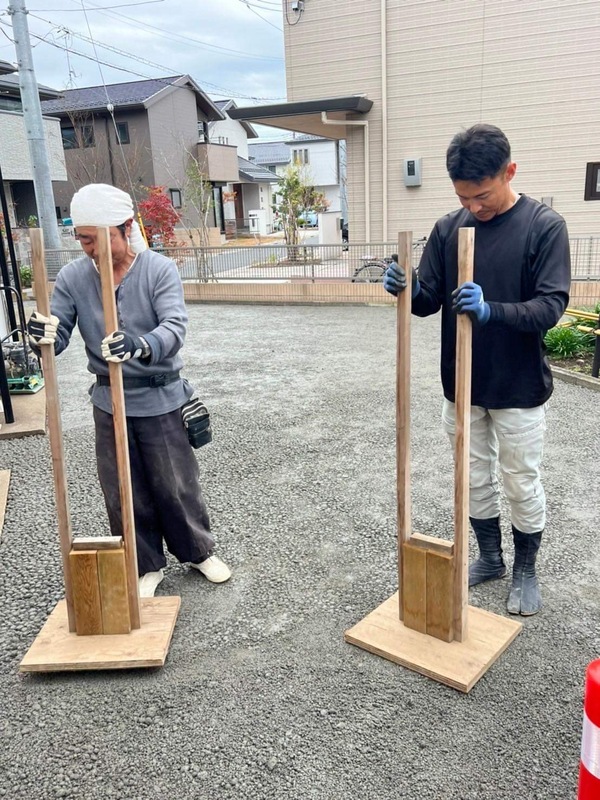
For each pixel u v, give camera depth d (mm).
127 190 23391
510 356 2264
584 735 1269
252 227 35906
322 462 4133
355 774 1831
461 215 2324
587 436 4445
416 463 4078
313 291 11047
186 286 11875
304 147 38781
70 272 2363
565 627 2445
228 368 6758
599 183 10562
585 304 9664
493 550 2709
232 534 3238
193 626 2516
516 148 10883
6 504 3652
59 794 1801
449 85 10984
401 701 2098
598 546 3023
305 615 2572
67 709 2113
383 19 10977
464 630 2285
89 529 3332
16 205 20062
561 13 10062
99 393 2426
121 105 23688
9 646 2434
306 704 2098
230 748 1937
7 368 5730
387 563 2938
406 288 2068
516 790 1770
